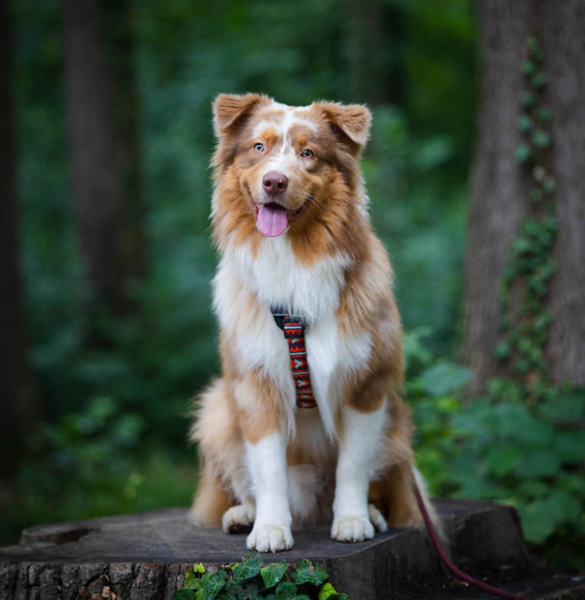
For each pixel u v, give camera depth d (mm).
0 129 8539
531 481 5039
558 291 5520
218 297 3639
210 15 17656
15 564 3191
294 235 3387
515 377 5656
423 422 5859
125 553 3338
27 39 15844
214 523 3928
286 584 2877
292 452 3734
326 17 17219
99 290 12203
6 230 8500
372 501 3820
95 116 12359
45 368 10602
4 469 8070
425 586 3598
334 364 3367
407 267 12055
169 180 15875
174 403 10789
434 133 19656
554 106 5566
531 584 3750
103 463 8898
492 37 5895
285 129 3457
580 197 5461
